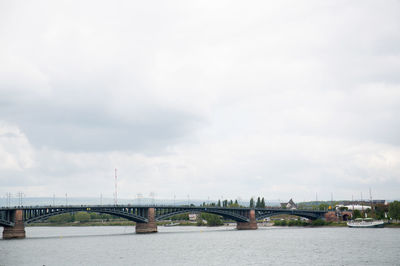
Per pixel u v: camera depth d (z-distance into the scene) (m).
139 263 110.94
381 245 145.25
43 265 107.88
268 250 136.62
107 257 122.56
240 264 107.62
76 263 111.25
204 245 154.88
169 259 117.62
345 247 141.12
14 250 139.88
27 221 184.88
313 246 146.50
